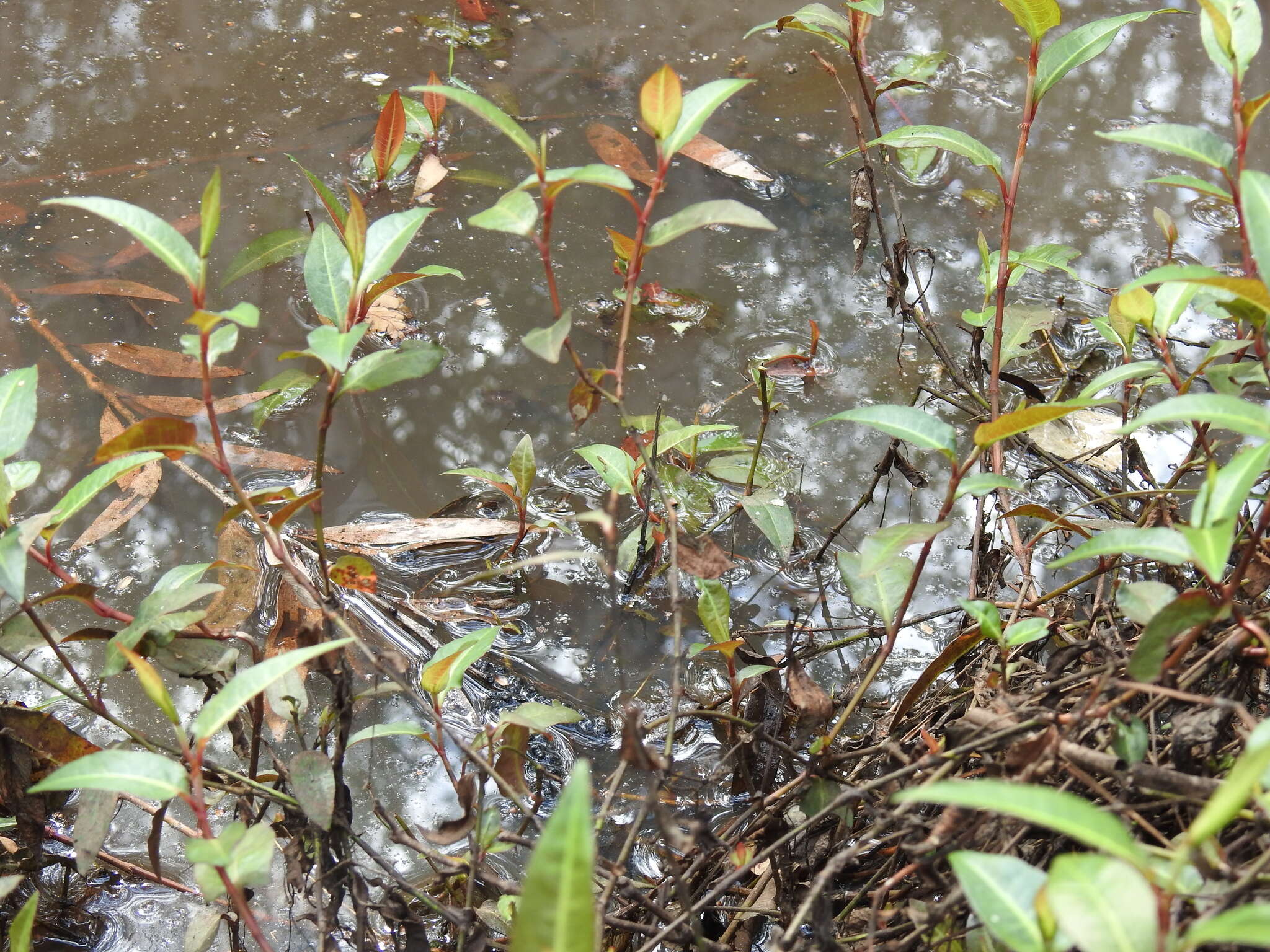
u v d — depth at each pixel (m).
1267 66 2.22
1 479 1.57
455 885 1.62
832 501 1.83
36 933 1.62
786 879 1.58
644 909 1.61
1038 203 2.05
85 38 2.20
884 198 2.06
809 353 1.92
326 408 1.57
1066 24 2.27
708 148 2.10
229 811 1.67
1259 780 1.21
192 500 1.82
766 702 1.61
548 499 1.83
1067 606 1.68
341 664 1.57
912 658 1.75
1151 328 1.63
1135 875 1.05
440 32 2.24
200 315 1.51
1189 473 1.83
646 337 1.93
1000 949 1.50
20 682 1.72
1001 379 1.85
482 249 2.00
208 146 2.08
